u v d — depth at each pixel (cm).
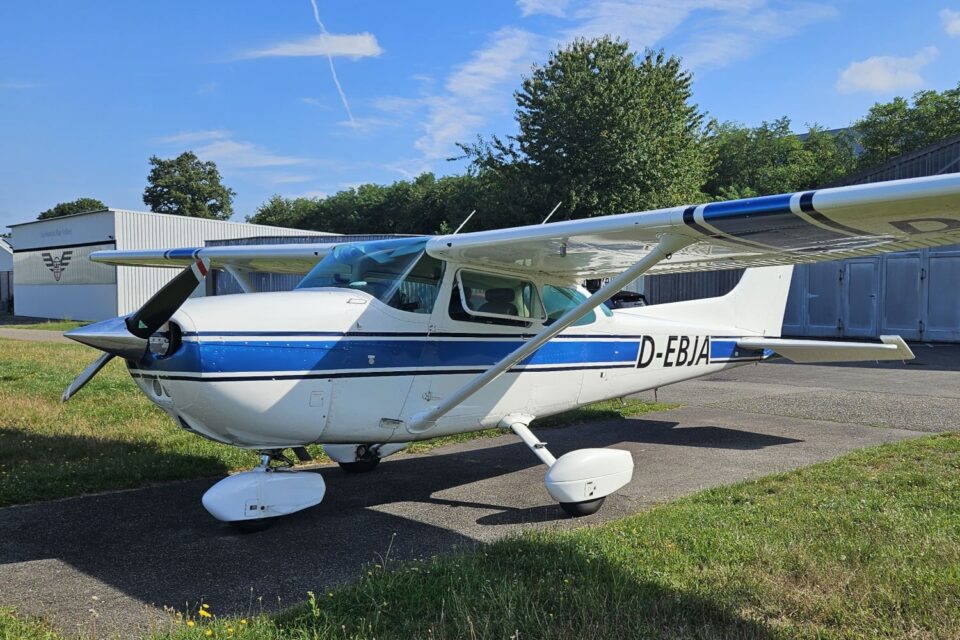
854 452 532
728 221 326
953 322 1538
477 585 281
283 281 1744
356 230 4897
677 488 468
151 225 2633
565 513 418
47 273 3022
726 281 1889
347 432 400
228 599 291
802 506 391
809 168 3516
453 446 622
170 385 349
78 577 314
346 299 403
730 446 598
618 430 679
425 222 4522
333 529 388
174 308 347
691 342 625
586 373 535
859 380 1026
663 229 351
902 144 3294
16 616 269
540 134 2308
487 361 462
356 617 256
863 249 398
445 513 421
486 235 410
